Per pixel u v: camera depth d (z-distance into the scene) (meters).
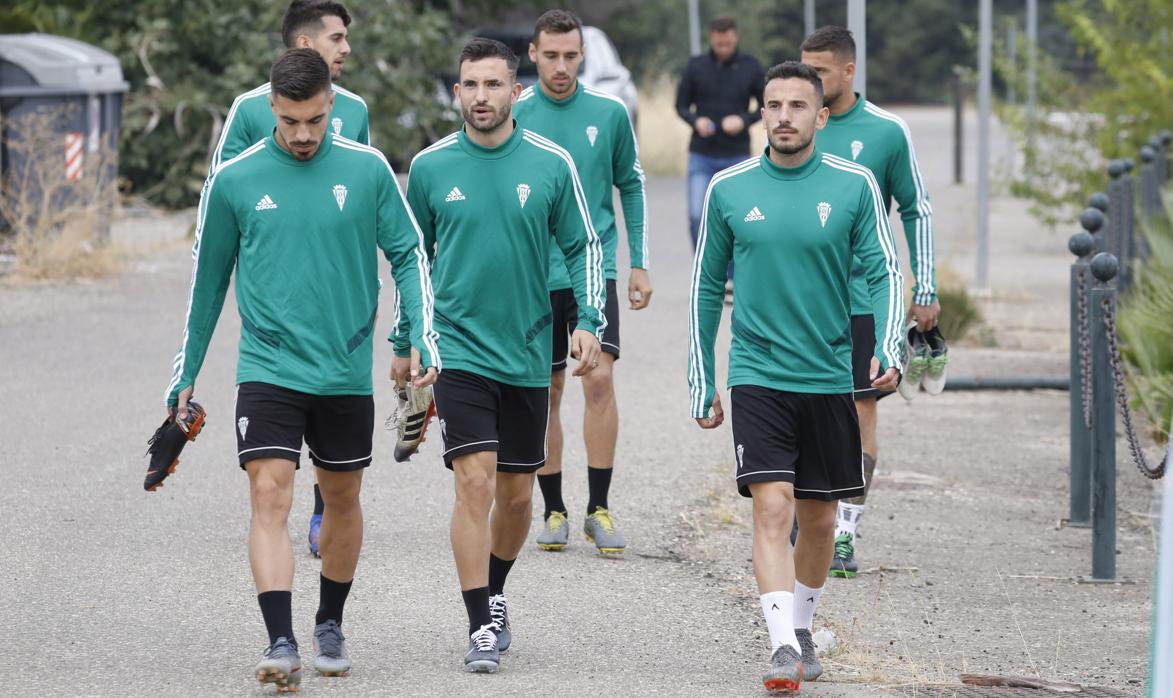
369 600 17.91
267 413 14.70
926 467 26.14
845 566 20.03
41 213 42.34
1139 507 24.22
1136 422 29.08
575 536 21.20
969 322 37.41
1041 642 17.62
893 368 15.39
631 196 21.47
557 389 20.34
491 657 15.47
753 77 41.62
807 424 15.52
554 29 20.59
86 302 38.16
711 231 15.84
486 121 15.81
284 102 14.56
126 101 56.41
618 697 14.96
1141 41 51.06
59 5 57.56
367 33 56.34
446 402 15.67
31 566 18.75
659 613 17.89
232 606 17.52
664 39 142.12
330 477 15.18
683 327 37.28
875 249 15.57
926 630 17.98
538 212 15.91
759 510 15.33
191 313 15.20
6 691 14.66
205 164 57.50
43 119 41.41
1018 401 31.73
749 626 17.52
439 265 15.97
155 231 52.28
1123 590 19.81
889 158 19.80
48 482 22.55
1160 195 36.50
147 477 15.35
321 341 14.84
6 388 28.66
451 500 22.44
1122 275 33.81
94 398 28.03
